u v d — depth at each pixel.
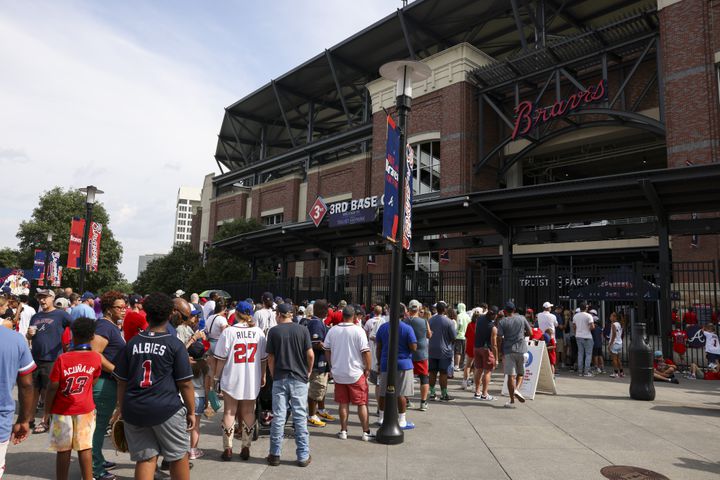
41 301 7.32
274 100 45.25
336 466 5.54
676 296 15.26
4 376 3.76
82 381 4.52
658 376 12.23
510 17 29.31
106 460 5.70
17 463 5.45
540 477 5.22
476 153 27.36
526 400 9.64
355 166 35.06
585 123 23.34
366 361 6.71
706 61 18.48
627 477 5.23
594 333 13.84
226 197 50.81
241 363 5.77
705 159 18.12
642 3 26.89
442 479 5.14
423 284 23.16
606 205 15.26
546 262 28.78
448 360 9.62
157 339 3.87
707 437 6.88
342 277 23.50
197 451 5.82
